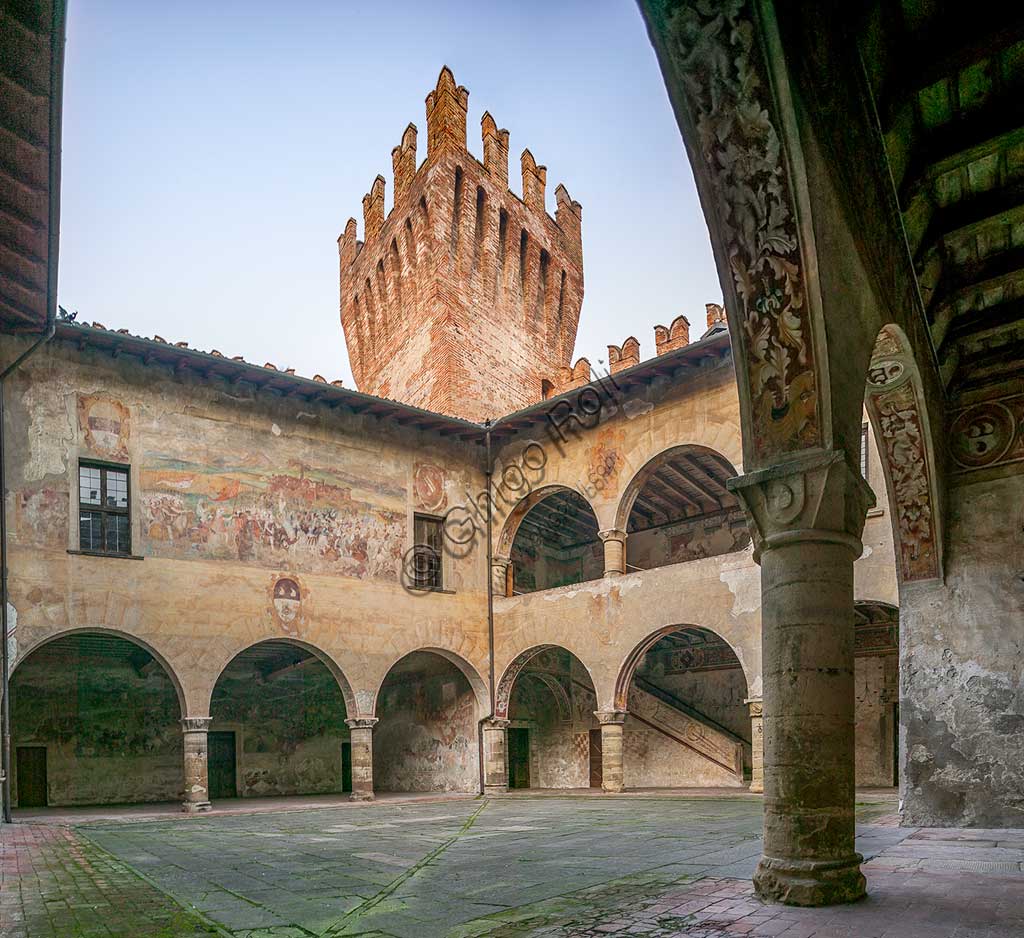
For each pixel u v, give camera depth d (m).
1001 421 11.38
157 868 9.48
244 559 20.45
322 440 22.31
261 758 25.72
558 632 22.89
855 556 6.55
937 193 8.63
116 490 19.19
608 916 5.95
